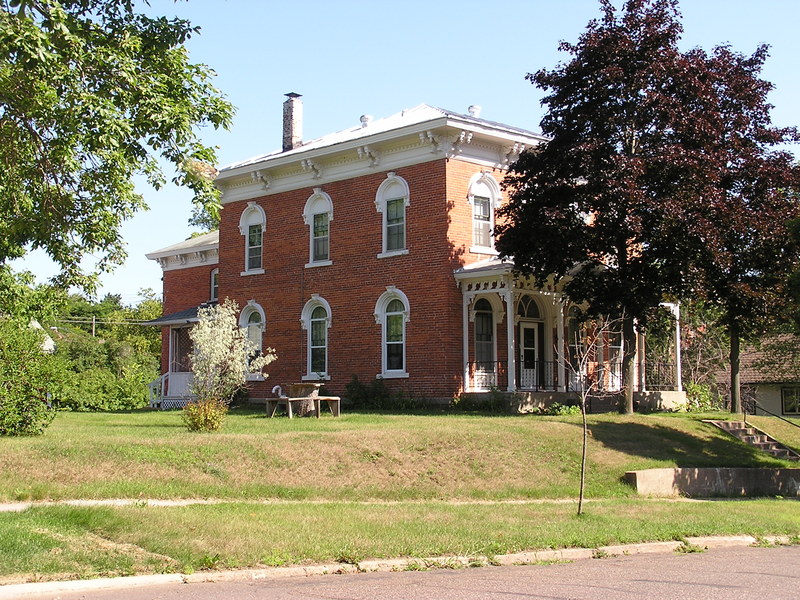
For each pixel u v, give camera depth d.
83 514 11.38
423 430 19.55
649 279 23.62
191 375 36.91
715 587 9.40
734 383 28.58
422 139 28.12
